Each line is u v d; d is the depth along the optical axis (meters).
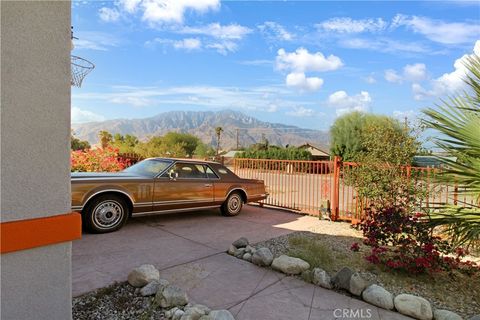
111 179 5.82
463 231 3.89
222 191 7.50
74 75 5.45
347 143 26.72
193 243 5.36
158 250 4.90
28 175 1.94
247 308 3.24
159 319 2.97
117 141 25.88
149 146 20.75
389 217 4.61
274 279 3.98
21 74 1.90
